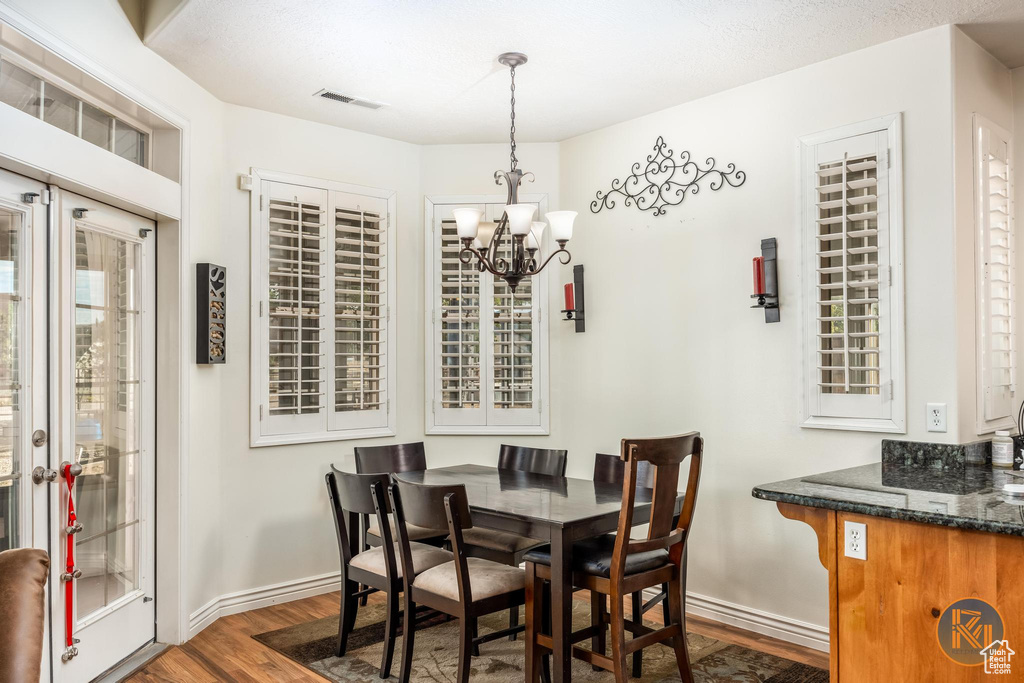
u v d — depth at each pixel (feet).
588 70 11.01
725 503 11.66
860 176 10.44
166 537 10.85
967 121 9.66
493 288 14.48
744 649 10.46
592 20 9.37
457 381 14.47
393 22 9.42
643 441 8.16
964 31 9.68
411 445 12.96
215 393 11.92
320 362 13.34
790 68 10.93
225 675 9.66
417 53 10.39
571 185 14.26
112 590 9.89
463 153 14.58
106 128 9.91
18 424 8.20
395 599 9.38
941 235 9.43
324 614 12.14
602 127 13.66
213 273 11.35
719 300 11.84
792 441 10.89
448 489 8.40
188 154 11.14
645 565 8.64
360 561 10.13
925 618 6.46
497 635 9.09
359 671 9.73
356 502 9.68
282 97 12.09
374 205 14.05
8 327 8.11
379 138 14.17
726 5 8.98
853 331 10.42
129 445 10.33
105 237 9.80
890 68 9.96
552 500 9.42
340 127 13.64
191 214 11.21
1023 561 5.91
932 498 7.04
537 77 11.27
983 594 6.13
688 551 12.14
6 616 4.86
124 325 10.23
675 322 12.43
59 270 8.78
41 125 8.04
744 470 11.44
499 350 14.47
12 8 7.56
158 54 10.32
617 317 13.33
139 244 10.58
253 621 11.80
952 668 6.30
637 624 9.16
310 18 9.30
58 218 8.77
